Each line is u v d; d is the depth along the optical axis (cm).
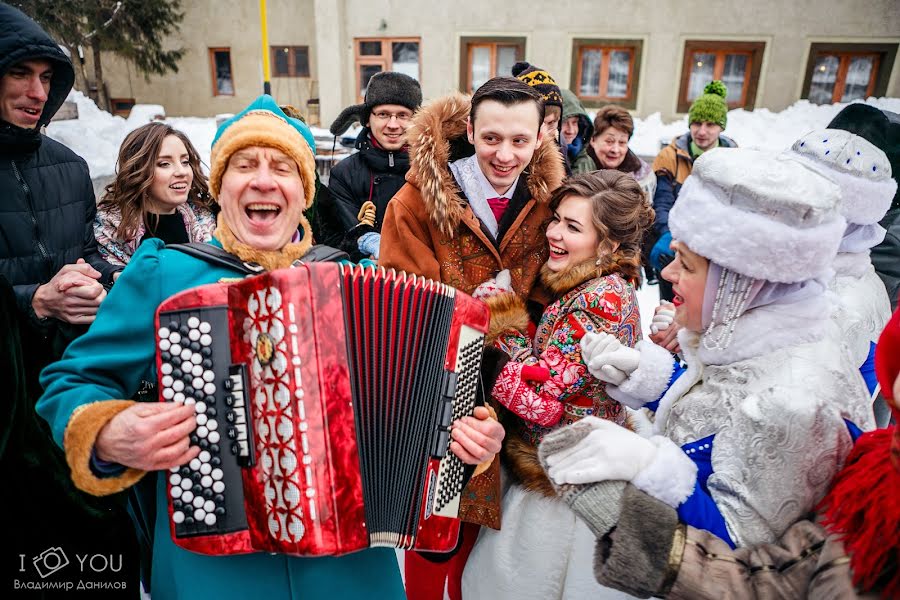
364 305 117
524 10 1201
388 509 124
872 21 1150
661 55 1203
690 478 111
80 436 110
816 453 101
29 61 187
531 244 196
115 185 258
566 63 1224
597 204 166
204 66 1422
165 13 1131
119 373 127
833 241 105
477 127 184
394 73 318
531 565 170
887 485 88
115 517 156
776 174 105
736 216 106
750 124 1163
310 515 112
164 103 1449
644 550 105
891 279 209
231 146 127
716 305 115
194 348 112
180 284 129
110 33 1084
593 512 112
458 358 135
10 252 203
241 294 111
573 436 119
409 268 191
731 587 100
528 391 167
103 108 1295
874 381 152
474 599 183
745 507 106
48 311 162
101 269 228
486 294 184
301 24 1377
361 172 329
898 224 212
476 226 189
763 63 1195
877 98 1184
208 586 126
